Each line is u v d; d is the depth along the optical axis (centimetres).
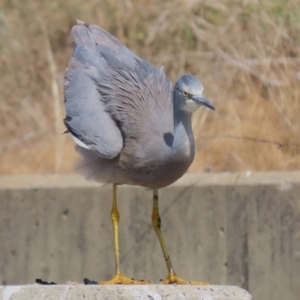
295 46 1565
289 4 1603
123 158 1041
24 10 2006
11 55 1953
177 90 1010
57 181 1397
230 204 1323
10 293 860
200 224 1333
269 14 1623
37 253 1382
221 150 1580
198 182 1338
